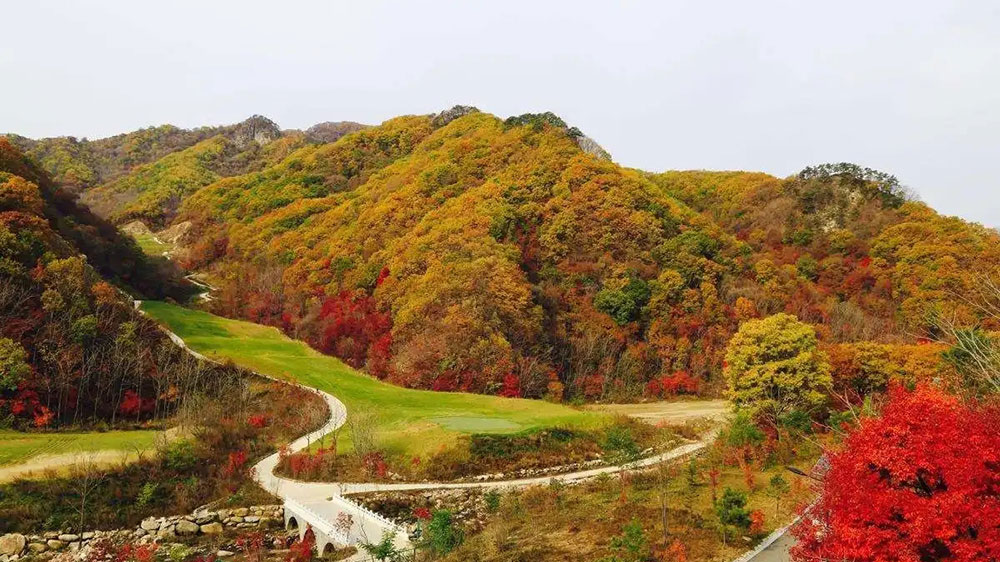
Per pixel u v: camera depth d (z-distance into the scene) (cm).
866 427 1662
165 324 7869
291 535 3684
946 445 1504
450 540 2950
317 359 7794
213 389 6056
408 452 4650
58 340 5353
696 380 7431
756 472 3741
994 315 2281
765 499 3177
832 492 1639
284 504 3859
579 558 2572
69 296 5816
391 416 5522
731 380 4741
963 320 4638
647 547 2573
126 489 3831
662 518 2950
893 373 4844
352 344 7912
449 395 6300
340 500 3794
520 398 6294
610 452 4253
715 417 6025
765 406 4409
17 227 6069
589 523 3019
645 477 3834
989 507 1389
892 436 1580
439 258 8112
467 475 4406
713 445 4484
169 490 3947
